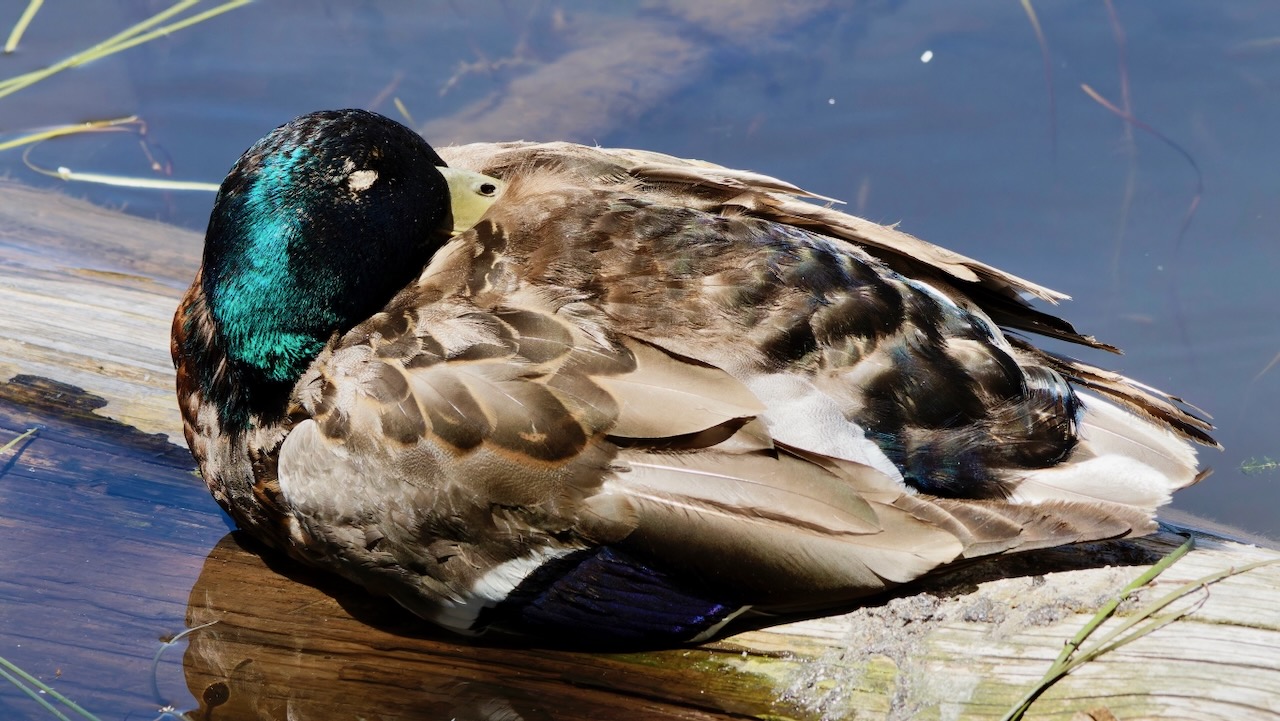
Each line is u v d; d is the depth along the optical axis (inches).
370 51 495.8
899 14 494.6
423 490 248.5
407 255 279.4
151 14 504.7
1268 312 392.5
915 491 249.8
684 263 253.1
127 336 374.6
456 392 246.5
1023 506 245.9
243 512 285.3
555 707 257.6
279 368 273.1
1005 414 251.8
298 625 278.4
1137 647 239.6
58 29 499.5
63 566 290.8
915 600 256.1
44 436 335.3
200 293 296.7
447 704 259.6
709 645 261.0
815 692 251.4
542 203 267.6
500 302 254.1
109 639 271.0
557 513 244.7
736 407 237.8
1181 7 475.8
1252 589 247.4
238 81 482.6
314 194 270.7
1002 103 460.1
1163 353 385.7
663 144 467.5
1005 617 251.3
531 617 256.8
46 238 436.1
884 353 249.1
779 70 485.7
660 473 242.4
